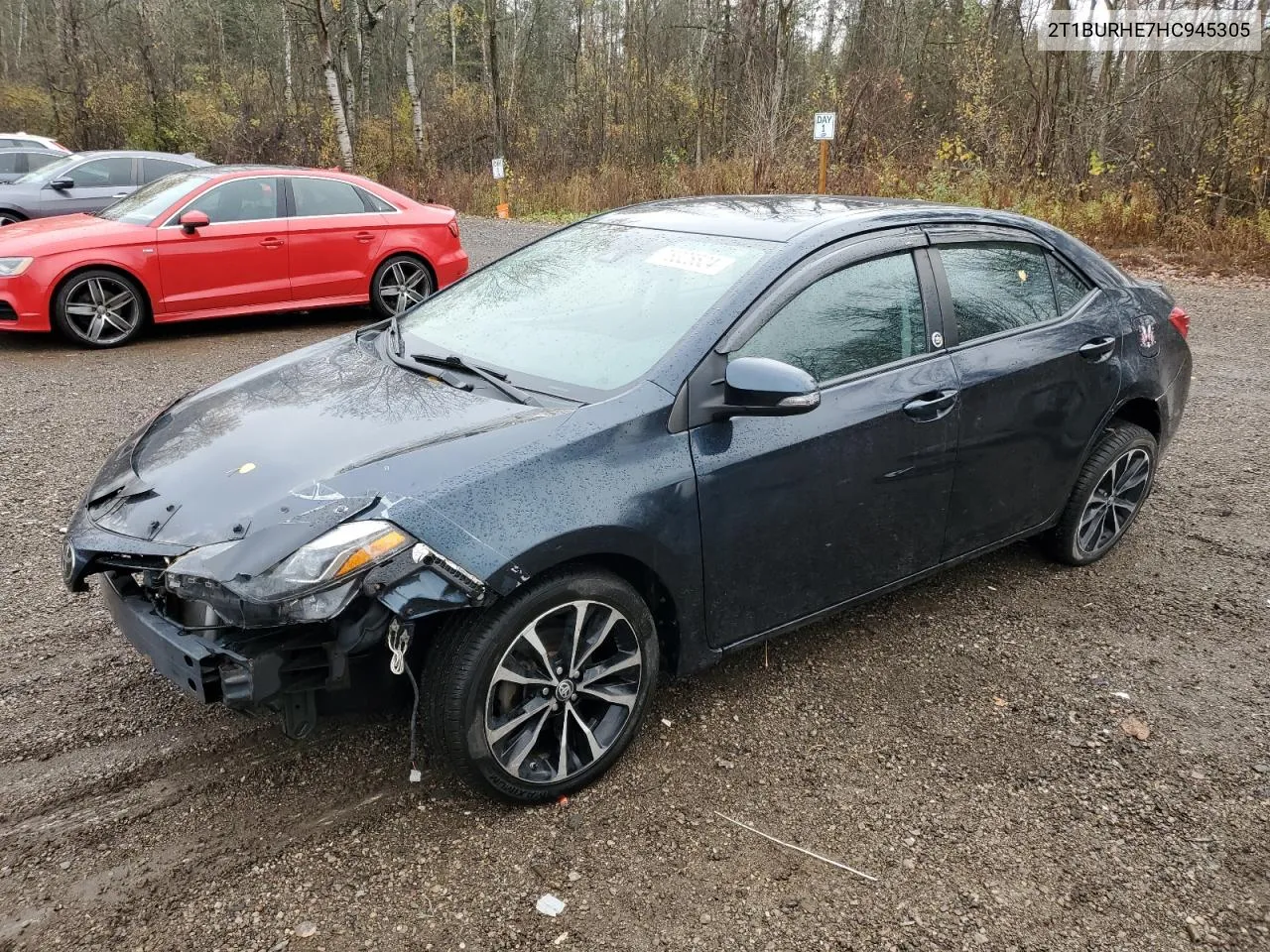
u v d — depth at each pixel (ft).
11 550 14.55
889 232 11.73
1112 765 10.38
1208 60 51.24
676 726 10.85
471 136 89.15
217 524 8.55
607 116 82.23
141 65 105.50
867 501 11.16
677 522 9.53
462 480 8.60
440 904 8.23
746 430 10.05
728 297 10.31
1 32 148.66
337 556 7.91
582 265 12.34
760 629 10.89
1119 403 14.03
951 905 8.40
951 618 13.43
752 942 7.94
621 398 9.61
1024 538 13.75
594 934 7.97
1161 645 12.86
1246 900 8.57
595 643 9.45
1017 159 56.54
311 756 10.12
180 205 28.14
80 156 44.29
